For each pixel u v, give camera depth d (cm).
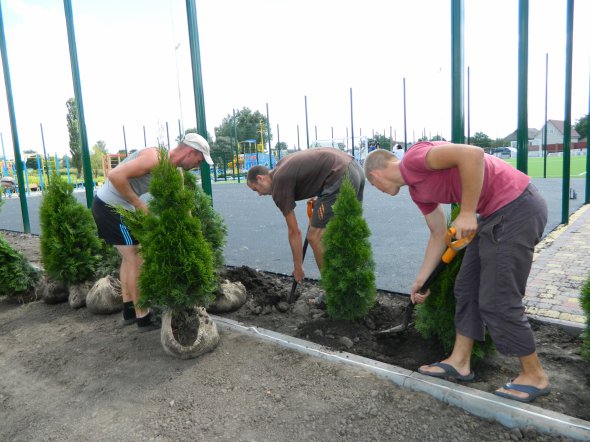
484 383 271
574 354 302
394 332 334
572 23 639
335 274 347
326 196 395
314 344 330
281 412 258
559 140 6569
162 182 323
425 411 250
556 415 229
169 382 301
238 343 349
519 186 236
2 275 487
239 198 1678
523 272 238
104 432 254
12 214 1480
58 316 457
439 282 294
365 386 276
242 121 4566
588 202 962
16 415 280
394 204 1227
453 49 333
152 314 399
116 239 390
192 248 329
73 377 323
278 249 694
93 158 4409
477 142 3919
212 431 247
